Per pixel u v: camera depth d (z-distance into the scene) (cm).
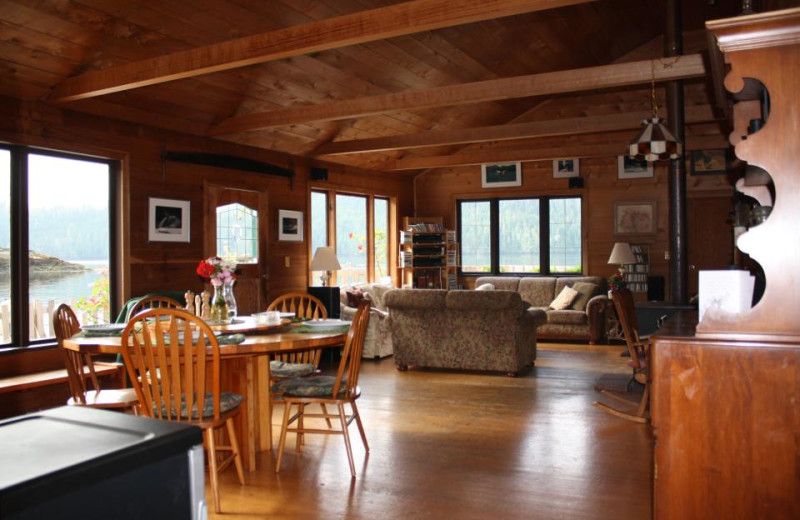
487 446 402
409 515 295
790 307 198
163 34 495
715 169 906
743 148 199
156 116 597
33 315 511
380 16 383
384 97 589
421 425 453
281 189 777
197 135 655
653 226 947
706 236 917
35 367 501
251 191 727
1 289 491
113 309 571
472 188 1059
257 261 736
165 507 102
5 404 468
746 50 196
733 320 204
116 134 568
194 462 107
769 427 198
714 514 204
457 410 496
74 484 88
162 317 428
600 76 520
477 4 359
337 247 898
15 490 81
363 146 796
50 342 519
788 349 196
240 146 713
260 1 493
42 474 85
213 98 614
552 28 768
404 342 673
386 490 327
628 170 962
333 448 400
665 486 209
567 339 899
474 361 648
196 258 649
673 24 637
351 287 845
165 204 613
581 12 761
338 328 380
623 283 873
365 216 967
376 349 746
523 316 648
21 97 495
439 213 1083
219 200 681
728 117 448
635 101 956
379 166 973
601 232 978
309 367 433
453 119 906
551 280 962
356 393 372
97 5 444
